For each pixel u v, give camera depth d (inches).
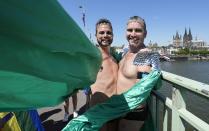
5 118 88.7
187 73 1700.3
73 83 51.9
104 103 108.4
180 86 92.7
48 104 54.1
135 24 120.6
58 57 45.8
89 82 57.2
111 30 128.0
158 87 115.4
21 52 41.6
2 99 49.3
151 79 107.5
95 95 123.5
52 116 219.8
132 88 108.3
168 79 102.0
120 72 125.7
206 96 73.4
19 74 44.6
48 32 43.1
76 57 49.4
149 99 119.1
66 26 46.1
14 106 51.3
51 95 52.2
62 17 45.5
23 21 40.1
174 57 5068.9
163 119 113.2
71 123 105.4
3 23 38.9
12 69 42.7
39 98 51.6
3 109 51.8
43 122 207.5
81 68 51.6
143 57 115.6
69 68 48.8
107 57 128.0
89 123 103.9
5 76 44.9
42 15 42.6
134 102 106.7
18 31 40.0
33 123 112.0
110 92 122.8
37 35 41.8
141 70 114.5
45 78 46.4
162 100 110.9
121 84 122.5
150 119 118.6
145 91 106.4
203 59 5187.0
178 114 96.7
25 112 104.4
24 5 40.5
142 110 114.7
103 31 125.9
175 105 98.4
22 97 50.1
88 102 134.5
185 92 97.3
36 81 47.2
